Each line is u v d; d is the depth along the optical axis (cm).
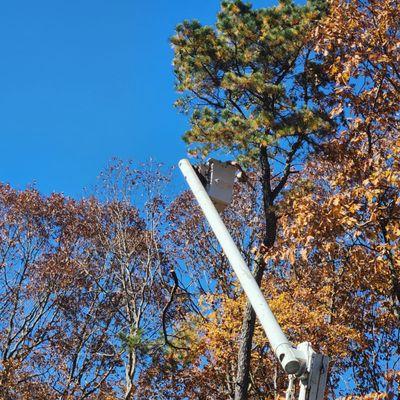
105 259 3209
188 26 1770
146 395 2281
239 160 1667
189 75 1758
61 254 3197
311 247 1073
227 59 1747
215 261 2869
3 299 3062
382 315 2052
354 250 1235
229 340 1933
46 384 2800
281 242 1107
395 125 1192
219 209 552
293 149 1672
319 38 1226
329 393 2080
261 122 1573
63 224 3281
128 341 1908
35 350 2925
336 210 1051
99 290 3130
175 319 2681
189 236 3005
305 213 1068
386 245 1096
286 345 429
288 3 1712
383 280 1248
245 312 1558
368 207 1088
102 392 2650
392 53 1170
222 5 1745
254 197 2906
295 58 1714
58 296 3114
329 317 2061
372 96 1190
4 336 2928
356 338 1906
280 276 2300
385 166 1167
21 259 3184
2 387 2503
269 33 1659
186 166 554
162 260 2989
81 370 2905
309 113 1552
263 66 1731
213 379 2136
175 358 2011
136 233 3134
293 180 1836
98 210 3256
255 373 2036
